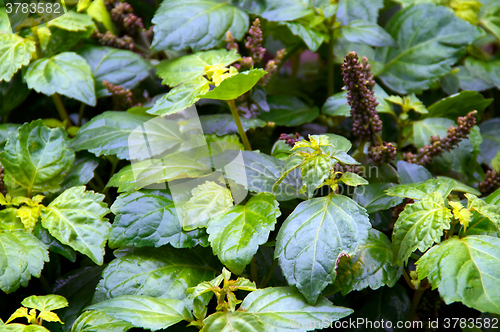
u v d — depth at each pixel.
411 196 0.88
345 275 0.87
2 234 0.89
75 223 0.90
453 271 0.83
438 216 0.85
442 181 0.89
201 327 0.85
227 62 0.96
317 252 0.85
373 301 0.92
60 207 0.91
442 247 0.85
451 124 1.00
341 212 0.87
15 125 0.99
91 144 0.94
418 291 0.90
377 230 0.91
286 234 0.87
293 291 0.86
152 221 0.89
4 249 0.88
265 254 0.94
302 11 1.02
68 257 0.90
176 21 1.01
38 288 0.94
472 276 0.83
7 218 0.91
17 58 0.98
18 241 0.89
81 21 1.02
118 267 0.89
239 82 0.87
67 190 0.92
